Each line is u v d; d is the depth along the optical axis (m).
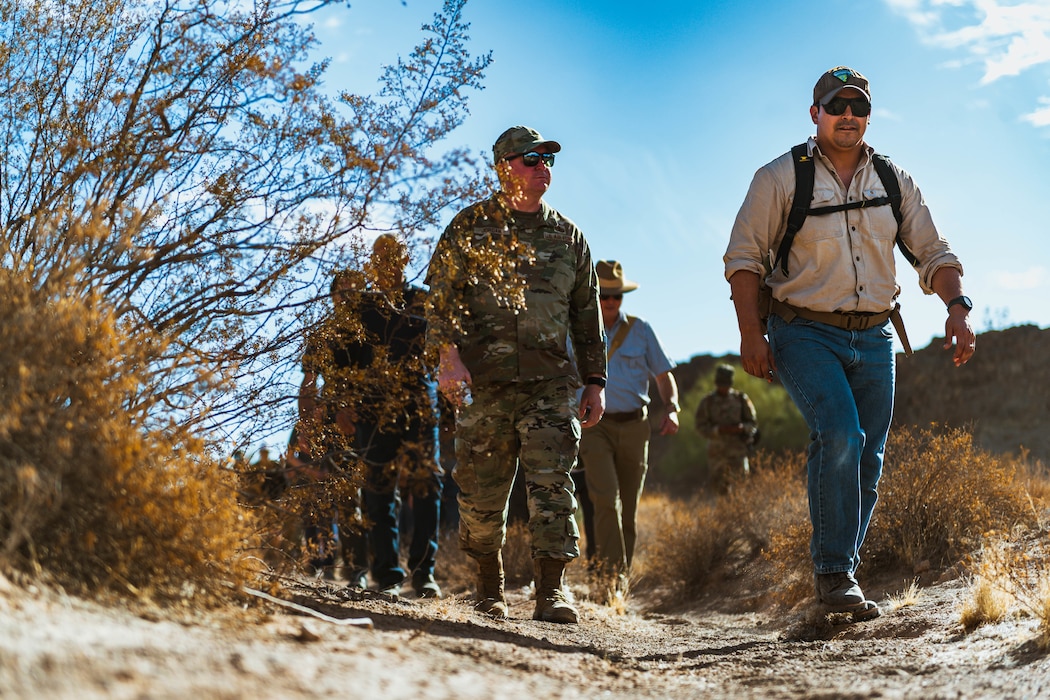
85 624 2.20
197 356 3.47
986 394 27.55
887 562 6.25
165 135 3.52
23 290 2.85
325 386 3.92
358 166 3.58
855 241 4.63
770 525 8.11
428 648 2.97
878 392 4.73
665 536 8.47
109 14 3.67
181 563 2.70
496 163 4.59
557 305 4.54
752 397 24.92
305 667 2.24
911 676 3.15
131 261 3.27
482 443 4.59
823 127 4.72
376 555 5.42
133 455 2.66
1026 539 5.82
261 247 3.57
